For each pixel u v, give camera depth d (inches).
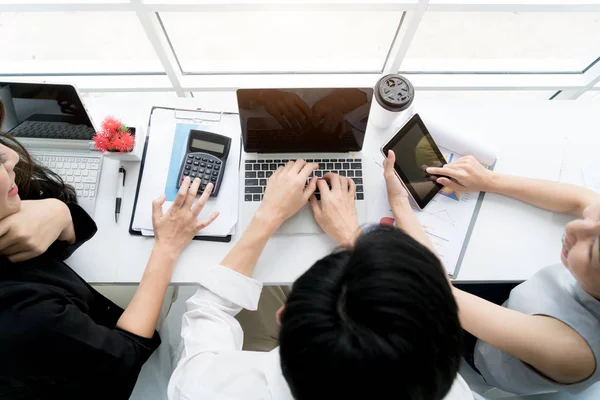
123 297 37.0
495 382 32.5
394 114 33.4
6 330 21.3
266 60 54.7
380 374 12.6
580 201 31.3
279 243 31.9
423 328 12.6
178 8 38.9
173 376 23.0
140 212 32.4
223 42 54.7
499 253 32.2
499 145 36.2
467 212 33.2
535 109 37.7
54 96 29.7
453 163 33.4
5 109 30.5
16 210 24.6
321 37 54.8
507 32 57.4
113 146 31.4
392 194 31.9
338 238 30.3
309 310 13.2
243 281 28.0
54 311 22.6
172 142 34.5
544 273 29.2
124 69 55.1
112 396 28.6
